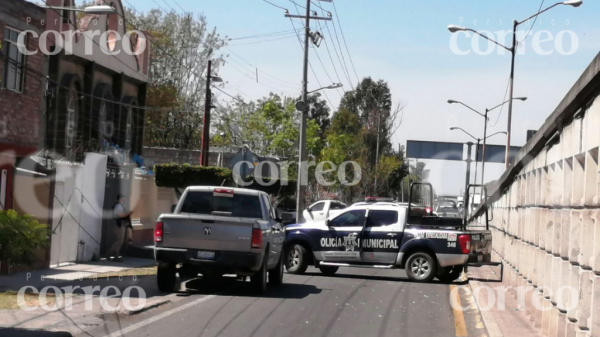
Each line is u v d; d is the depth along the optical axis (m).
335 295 16.16
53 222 19.56
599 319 7.98
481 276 22.28
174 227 14.91
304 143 38.47
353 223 21.19
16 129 21.38
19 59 21.50
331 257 21.14
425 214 22.08
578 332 8.81
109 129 31.84
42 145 25.39
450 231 20.22
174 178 32.56
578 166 9.48
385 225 20.89
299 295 15.90
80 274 18.16
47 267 19.08
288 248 21.67
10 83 21.03
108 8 20.28
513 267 17.16
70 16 27.88
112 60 31.77
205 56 61.47
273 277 17.61
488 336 11.59
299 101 38.31
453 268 21.34
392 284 19.45
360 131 93.50
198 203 15.97
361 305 14.68
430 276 20.33
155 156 51.47
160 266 15.26
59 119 26.97
